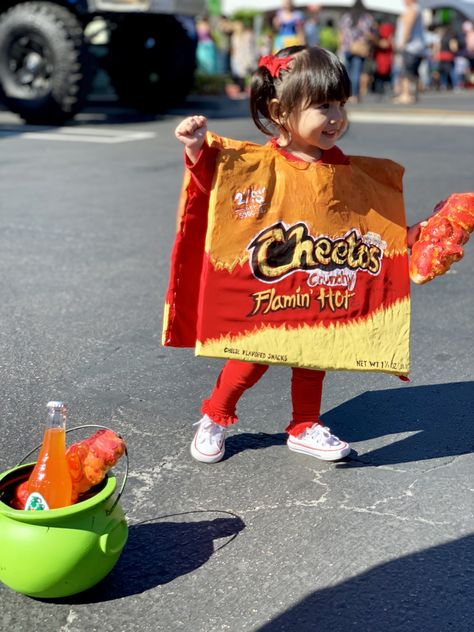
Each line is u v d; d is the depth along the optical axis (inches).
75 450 54.6
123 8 279.9
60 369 92.9
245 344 66.9
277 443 77.2
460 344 102.4
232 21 528.4
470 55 666.2
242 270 66.2
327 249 67.9
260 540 62.2
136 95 333.1
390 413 84.1
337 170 68.2
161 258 136.8
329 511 66.2
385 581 57.7
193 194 66.9
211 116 323.9
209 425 73.2
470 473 72.4
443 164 223.0
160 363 95.4
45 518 51.1
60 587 52.5
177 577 57.8
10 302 114.7
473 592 56.6
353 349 69.2
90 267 131.2
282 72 66.2
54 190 186.4
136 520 64.6
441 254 68.3
